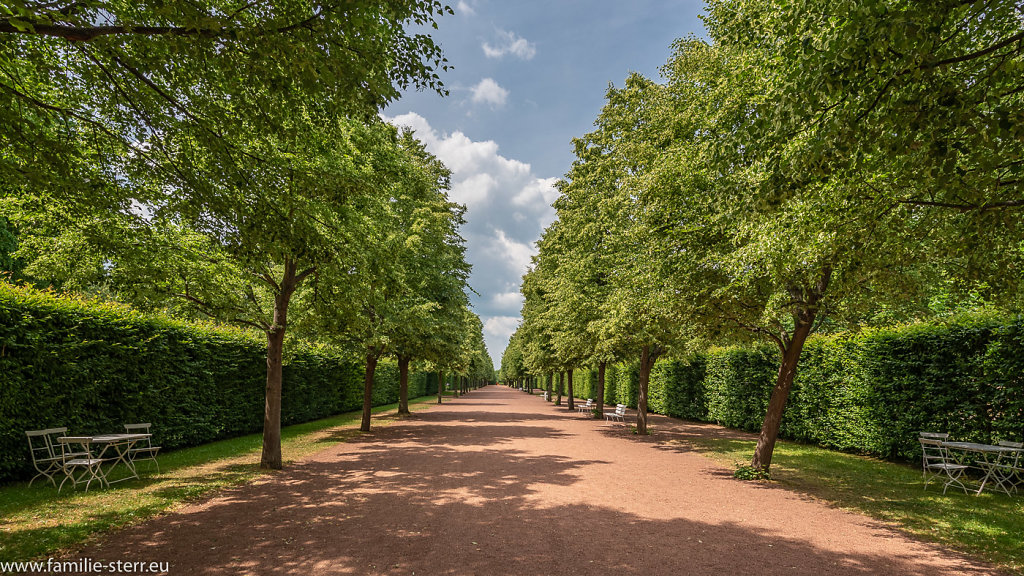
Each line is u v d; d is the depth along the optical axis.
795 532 5.71
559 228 20.80
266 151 7.16
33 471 7.71
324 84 5.00
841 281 7.18
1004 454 8.31
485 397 49.22
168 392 10.79
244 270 9.09
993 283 5.58
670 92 11.52
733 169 6.25
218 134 5.86
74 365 8.29
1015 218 4.35
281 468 9.36
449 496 7.17
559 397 35.16
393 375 34.84
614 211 14.83
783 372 9.16
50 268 7.81
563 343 19.86
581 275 17.36
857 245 5.79
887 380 10.59
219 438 13.42
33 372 7.67
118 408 9.44
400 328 15.98
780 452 12.13
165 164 5.87
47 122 5.36
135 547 4.86
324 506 6.54
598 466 9.91
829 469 9.83
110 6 4.34
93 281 8.03
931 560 4.85
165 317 10.70
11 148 5.19
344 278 9.88
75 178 5.53
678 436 15.47
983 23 3.69
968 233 4.83
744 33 6.72
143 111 5.59
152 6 3.89
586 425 18.97
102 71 5.15
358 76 4.88
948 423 9.33
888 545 5.29
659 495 7.47
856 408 11.40
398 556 4.71
